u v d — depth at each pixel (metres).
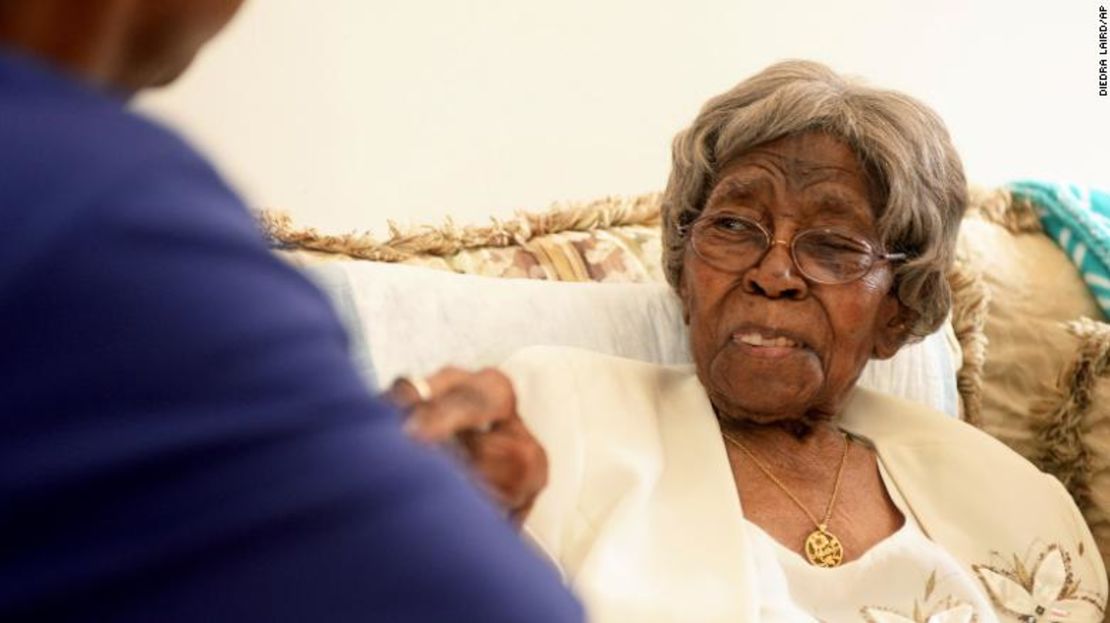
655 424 1.40
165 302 0.42
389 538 0.44
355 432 0.44
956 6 2.31
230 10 0.57
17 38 0.49
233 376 0.42
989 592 1.45
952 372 1.77
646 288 1.65
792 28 2.17
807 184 1.40
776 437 1.47
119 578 0.41
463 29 1.89
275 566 0.42
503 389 0.80
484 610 0.46
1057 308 1.92
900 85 2.29
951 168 1.47
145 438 0.41
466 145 1.92
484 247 1.68
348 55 1.81
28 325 0.40
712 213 1.43
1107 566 1.75
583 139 2.02
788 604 1.31
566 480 1.29
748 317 1.39
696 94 2.11
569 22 1.97
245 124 1.75
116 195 0.41
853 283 1.40
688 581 1.25
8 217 0.40
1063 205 1.99
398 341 1.45
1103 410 1.80
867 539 1.43
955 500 1.50
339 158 1.83
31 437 0.40
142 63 0.55
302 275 0.47
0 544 0.41
